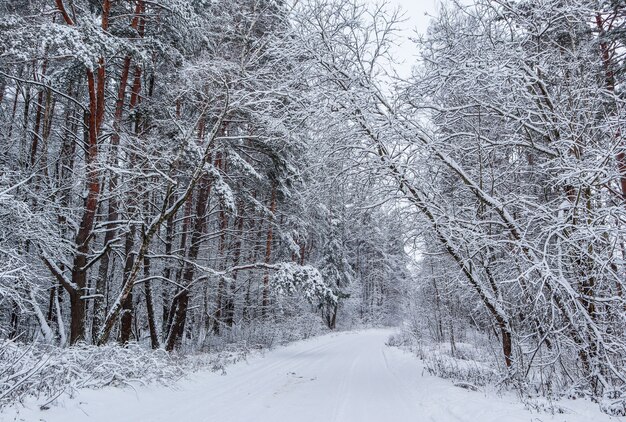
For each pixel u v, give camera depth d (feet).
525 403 20.59
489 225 29.71
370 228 34.04
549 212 24.84
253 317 83.51
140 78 50.21
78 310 35.76
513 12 26.91
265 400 25.12
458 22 29.53
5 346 19.01
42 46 29.09
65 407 18.35
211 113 41.60
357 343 84.58
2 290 25.44
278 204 72.38
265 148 55.26
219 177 44.65
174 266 54.24
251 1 38.65
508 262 27.17
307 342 82.94
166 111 45.37
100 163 34.12
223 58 39.22
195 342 68.80
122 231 43.55
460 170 28.12
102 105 39.29
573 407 19.95
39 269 38.88
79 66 40.91
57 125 52.01
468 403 21.33
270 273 71.31
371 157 29.25
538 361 27.30
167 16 43.19
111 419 18.60
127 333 47.32
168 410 21.40
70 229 44.55
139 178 38.58
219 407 22.75
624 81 32.65
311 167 31.27
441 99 31.04
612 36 28.68
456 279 29.68
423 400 24.66
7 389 16.80
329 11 29.71
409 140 28.02
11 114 54.03
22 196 35.96
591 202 24.91
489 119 31.09
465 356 50.70
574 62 27.30
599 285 22.30
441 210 28.37
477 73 24.72
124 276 47.34
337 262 133.39
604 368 23.06
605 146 24.76
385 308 191.31
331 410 22.53
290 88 32.65
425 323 86.07
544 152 28.50
